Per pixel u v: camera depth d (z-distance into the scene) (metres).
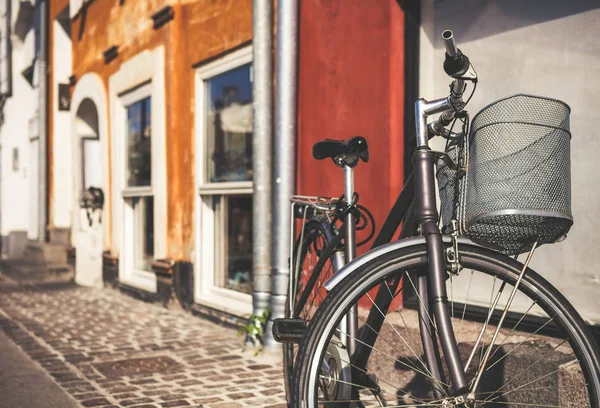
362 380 2.74
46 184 12.60
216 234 6.79
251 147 6.20
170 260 7.42
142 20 8.18
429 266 2.28
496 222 2.14
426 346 2.37
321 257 3.18
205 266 6.86
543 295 2.34
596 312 3.47
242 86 6.33
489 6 4.03
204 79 6.89
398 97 4.44
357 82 4.72
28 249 12.69
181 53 7.27
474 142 2.18
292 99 5.13
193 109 6.99
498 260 2.33
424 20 4.38
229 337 5.76
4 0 15.98
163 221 7.57
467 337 3.38
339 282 2.32
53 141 12.31
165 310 7.34
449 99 2.30
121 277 8.92
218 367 4.67
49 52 12.56
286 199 5.05
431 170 2.34
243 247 6.34
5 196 16.42
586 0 3.53
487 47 4.05
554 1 3.69
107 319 6.77
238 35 6.12
